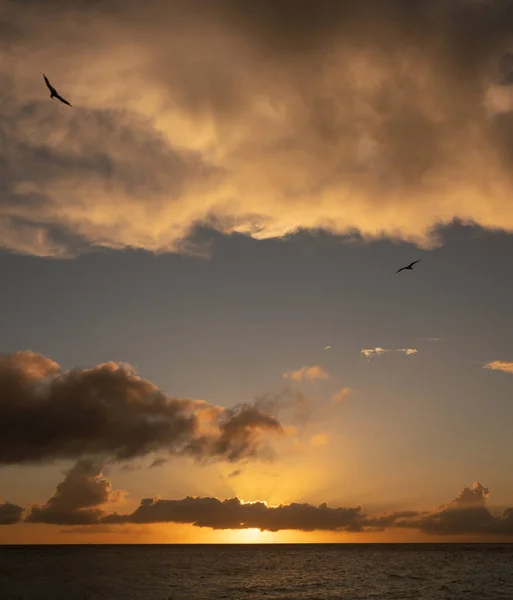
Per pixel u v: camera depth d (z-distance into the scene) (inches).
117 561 7780.5
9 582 4530.0
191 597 3567.9
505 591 3811.5
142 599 3457.2
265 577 5068.9
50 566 6545.3
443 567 6407.5
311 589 4030.5
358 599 3437.5
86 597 3560.5
